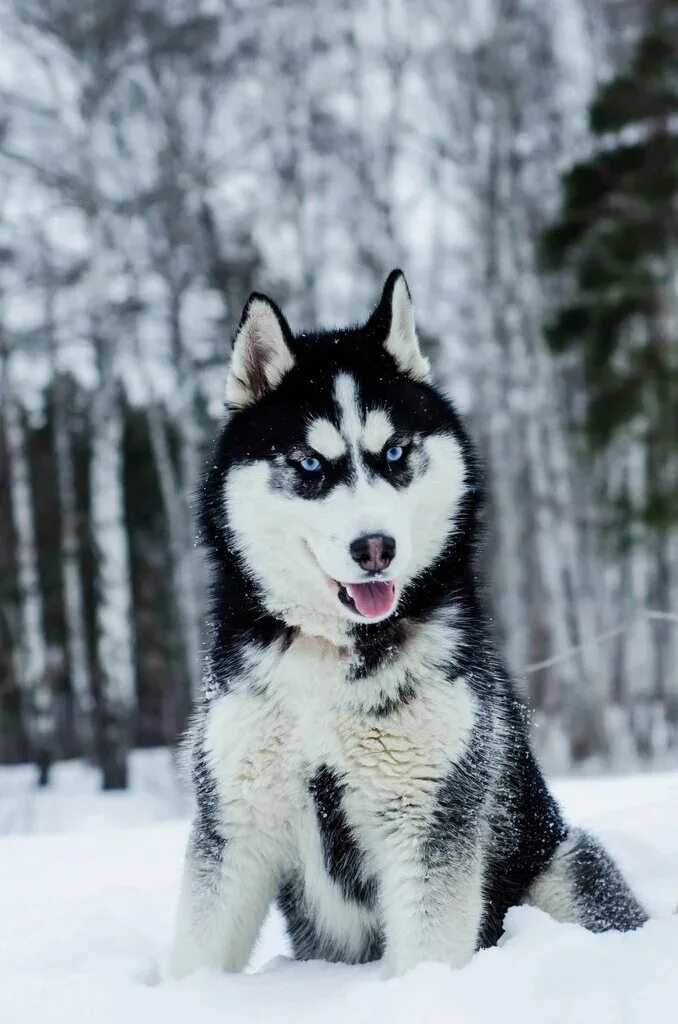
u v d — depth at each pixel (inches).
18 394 602.2
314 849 108.3
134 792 506.9
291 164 583.5
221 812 105.2
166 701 832.9
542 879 120.6
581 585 567.2
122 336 552.1
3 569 705.6
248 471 111.3
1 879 159.6
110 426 514.0
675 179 439.8
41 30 517.7
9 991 98.7
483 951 95.2
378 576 101.0
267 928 138.1
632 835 152.3
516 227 583.8
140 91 576.4
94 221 510.3
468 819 103.0
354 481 107.1
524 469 658.8
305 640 106.2
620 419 451.8
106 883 154.0
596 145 497.7
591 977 86.6
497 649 121.2
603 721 533.3
